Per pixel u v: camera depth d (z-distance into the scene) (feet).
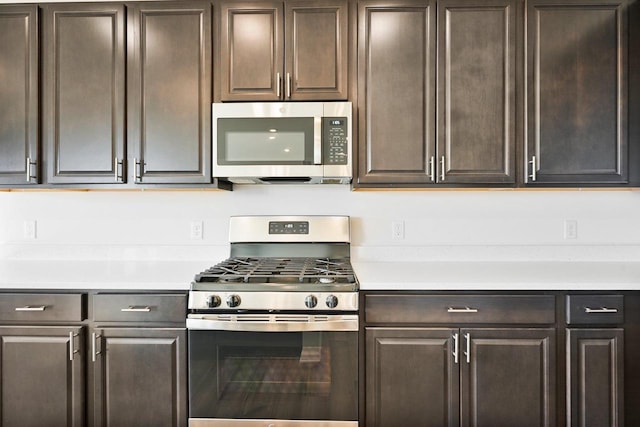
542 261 7.18
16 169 6.40
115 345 5.48
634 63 6.21
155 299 5.46
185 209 7.36
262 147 6.21
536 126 6.21
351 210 7.30
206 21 6.31
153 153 6.34
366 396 5.41
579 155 6.21
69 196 7.43
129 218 7.37
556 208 7.22
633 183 6.21
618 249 7.16
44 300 5.51
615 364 5.32
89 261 7.22
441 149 6.23
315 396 5.32
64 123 6.38
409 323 5.40
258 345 5.33
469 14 6.22
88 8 6.37
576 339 5.34
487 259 7.22
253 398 5.35
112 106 6.35
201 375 5.35
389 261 7.24
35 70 6.37
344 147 6.15
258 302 5.22
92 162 6.38
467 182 6.24
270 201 7.34
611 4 6.18
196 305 5.24
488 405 5.35
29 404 5.51
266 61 6.30
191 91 6.33
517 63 6.21
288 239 7.14
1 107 6.40
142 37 6.34
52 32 6.40
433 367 5.38
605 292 5.36
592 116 6.21
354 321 5.24
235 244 7.23
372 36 6.25
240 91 6.31
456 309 5.38
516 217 7.24
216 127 6.24
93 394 5.49
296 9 6.28
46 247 7.35
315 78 6.28
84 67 6.37
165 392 5.44
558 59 6.20
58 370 5.50
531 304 5.35
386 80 6.25
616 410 5.30
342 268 6.08
